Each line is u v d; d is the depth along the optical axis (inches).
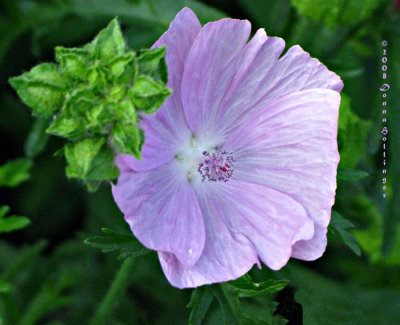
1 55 13.3
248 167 10.4
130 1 13.1
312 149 10.2
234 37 10.0
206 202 10.4
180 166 10.4
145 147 9.8
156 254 13.2
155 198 10.0
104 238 10.2
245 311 10.5
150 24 13.1
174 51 9.8
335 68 12.4
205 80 10.2
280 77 10.2
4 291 12.4
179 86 10.1
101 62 9.4
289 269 11.8
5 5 13.2
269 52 10.2
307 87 10.2
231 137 10.5
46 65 9.5
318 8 12.0
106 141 9.5
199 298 10.5
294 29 13.0
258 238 10.3
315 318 12.6
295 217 10.2
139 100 9.3
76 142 9.5
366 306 13.3
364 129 12.1
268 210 10.3
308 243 10.2
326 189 10.1
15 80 9.5
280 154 10.3
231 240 10.3
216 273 10.1
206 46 9.9
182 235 10.1
